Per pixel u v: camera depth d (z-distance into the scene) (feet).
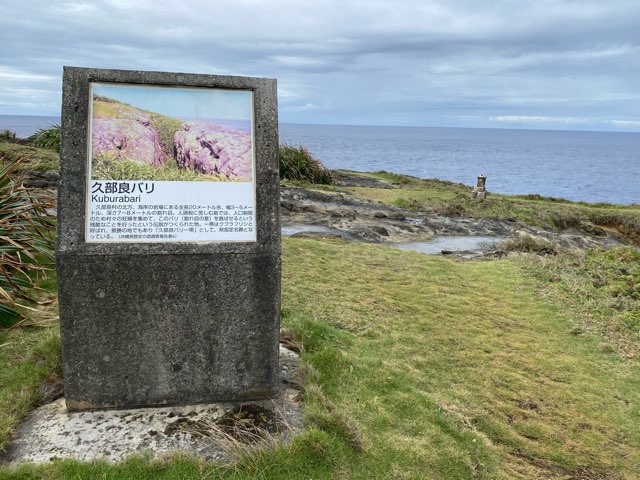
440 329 17.48
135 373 10.35
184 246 10.12
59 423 9.91
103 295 9.98
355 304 18.38
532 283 23.53
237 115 10.64
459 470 10.19
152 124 10.26
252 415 10.42
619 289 23.59
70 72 10.03
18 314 14.10
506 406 13.47
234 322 10.57
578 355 17.03
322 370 12.46
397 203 49.26
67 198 9.83
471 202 53.83
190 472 8.72
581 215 54.75
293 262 22.45
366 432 10.46
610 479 11.35
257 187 10.60
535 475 10.97
